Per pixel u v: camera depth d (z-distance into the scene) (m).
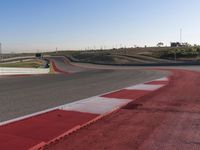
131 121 6.57
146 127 6.02
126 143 4.92
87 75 26.20
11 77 24.80
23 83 17.36
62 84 16.45
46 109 8.24
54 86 15.23
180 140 5.13
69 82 17.91
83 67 66.44
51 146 4.72
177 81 16.64
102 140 5.07
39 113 7.41
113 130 5.76
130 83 16.61
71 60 102.12
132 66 61.03
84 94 11.69
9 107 8.58
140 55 93.50
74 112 7.55
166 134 5.50
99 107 8.29
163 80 17.56
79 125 6.09
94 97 10.40
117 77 22.39
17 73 31.56
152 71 32.25
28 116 7.04
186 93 11.28
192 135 5.45
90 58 100.38
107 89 13.55
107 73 29.67
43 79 21.22
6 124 6.20
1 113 7.66
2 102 9.56
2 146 4.65
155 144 4.89
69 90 13.20
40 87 14.67
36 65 65.38
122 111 7.80
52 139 5.07
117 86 14.95
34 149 4.54
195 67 45.66
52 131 5.59
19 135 5.31
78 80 19.61
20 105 8.94
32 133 5.45
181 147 4.76
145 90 12.38
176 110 7.87
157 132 5.64
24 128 5.83
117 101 9.41
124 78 21.09
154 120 6.68
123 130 5.76
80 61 91.94
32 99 10.27
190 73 24.61
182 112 7.61
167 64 55.53
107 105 8.63
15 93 12.06
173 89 12.64
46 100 10.02
